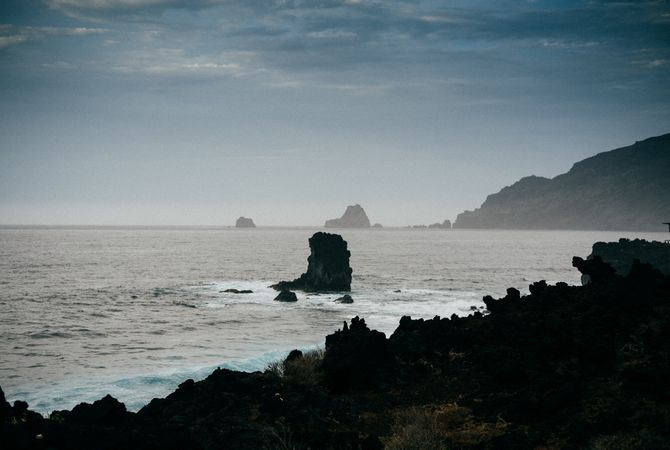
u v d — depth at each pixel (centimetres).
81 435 1294
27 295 8794
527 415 1574
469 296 9350
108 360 4478
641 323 2047
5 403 1386
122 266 15025
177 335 5638
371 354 1989
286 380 1950
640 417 1452
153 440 1350
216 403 1712
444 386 1888
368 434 1571
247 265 16025
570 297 2455
